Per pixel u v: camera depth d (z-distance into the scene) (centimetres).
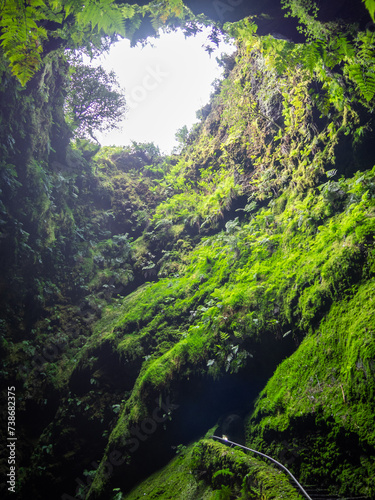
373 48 228
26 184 793
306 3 385
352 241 455
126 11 216
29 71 150
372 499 312
